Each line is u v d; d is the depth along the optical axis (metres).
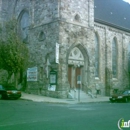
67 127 11.01
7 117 14.13
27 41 35.56
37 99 27.53
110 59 39.53
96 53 37.69
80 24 32.81
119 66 41.62
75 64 32.56
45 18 32.50
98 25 37.66
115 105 23.86
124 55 42.56
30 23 35.00
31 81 34.03
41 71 32.75
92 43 34.28
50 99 28.05
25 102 24.52
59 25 30.41
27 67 32.56
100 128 10.84
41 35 33.31
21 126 11.22
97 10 40.22
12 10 39.22
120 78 41.62
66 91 30.53
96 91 35.94
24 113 15.98
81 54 33.56
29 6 35.69
